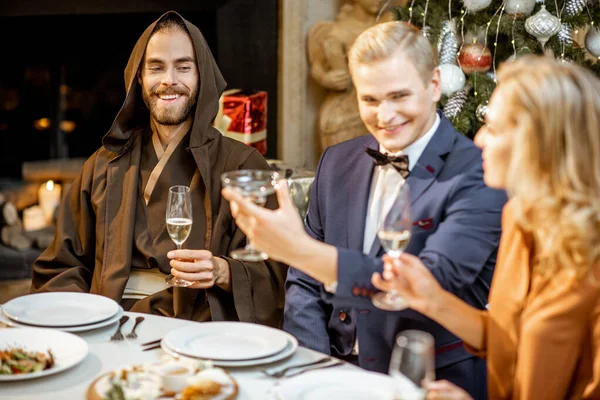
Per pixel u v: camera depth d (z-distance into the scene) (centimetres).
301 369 181
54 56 471
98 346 192
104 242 269
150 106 271
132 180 271
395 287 175
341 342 224
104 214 271
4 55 466
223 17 460
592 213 157
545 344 169
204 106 272
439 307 177
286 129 471
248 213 170
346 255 180
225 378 168
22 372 173
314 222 233
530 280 179
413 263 174
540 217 162
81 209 276
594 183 159
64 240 275
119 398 158
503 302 180
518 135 162
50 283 268
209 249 266
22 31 459
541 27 310
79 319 206
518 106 162
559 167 159
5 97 474
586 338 168
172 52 268
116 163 275
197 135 271
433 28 328
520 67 169
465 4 319
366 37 202
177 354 183
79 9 447
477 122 333
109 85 481
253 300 259
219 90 283
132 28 465
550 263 168
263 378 177
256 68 467
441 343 207
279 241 173
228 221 268
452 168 208
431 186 208
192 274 246
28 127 481
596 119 159
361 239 218
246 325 199
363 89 202
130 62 279
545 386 171
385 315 208
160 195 271
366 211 220
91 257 279
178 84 268
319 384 167
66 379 175
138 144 277
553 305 169
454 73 315
